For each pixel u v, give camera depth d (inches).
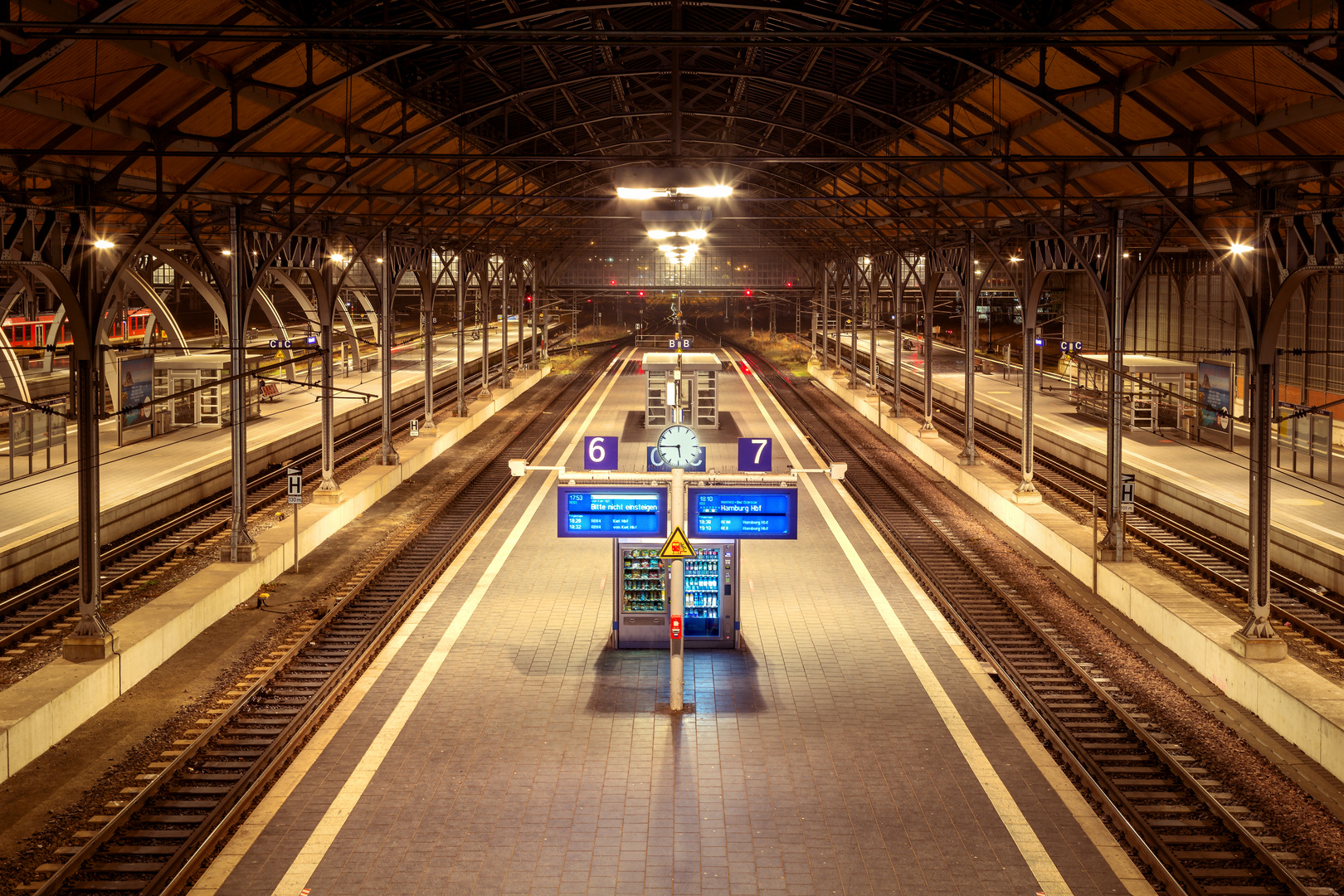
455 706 717.9
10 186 813.2
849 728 684.1
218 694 743.7
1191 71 790.5
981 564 1089.4
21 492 1218.6
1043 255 1279.5
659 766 628.7
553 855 528.7
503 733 674.8
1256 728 698.8
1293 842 537.3
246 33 569.6
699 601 836.6
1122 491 1006.4
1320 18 652.7
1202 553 1121.4
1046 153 1147.3
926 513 1336.1
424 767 625.0
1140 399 1737.2
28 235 730.2
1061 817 567.5
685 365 1775.3
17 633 828.0
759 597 979.3
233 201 1054.4
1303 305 1620.3
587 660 810.8
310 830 551.8
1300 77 718.5
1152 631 884.6
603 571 1065.5
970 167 1353.3
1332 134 761.6
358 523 1288.1
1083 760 625.9
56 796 591.5
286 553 1077.1
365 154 938.7
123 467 1380.4
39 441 1341.0
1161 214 1129.4
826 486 1508.4
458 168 1139.3
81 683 693.9
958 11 972.6
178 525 1200.2
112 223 1406.3
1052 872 513.0
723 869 515.8
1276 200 783.1
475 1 1007.0
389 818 564.4
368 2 850.1
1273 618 918.4
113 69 743.1
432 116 1267.2
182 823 556.4
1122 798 573.6
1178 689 754.8
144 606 863.1
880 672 786.8
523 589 1000.2
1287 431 1519.4
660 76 1449.3
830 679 771.4
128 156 788.0
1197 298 1902.1
